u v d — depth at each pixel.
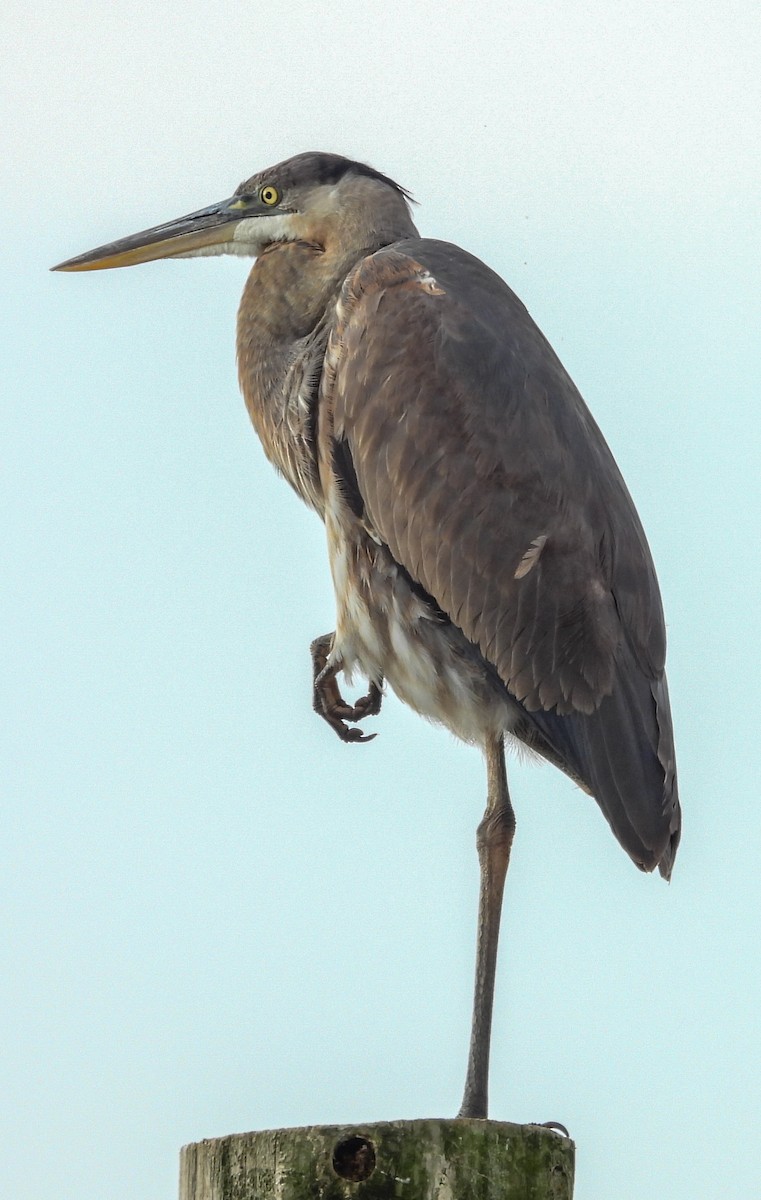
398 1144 6.12
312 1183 6.06
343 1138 6.12
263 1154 6.15
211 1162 6.28
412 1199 6.08
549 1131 6.36
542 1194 6.23
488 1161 6.16
